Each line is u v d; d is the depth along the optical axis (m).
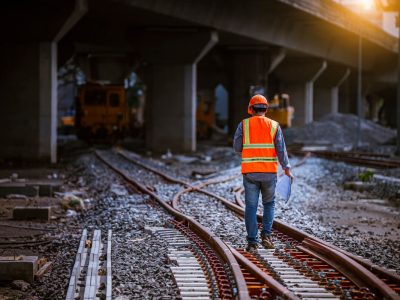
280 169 33.50
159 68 54.81
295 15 59.34
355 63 97.00
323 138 65.50
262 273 10.48
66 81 104.50
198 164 42.56
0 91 41.28
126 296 10.14
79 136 61.09
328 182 30.31
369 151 52.66
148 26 53.03
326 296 9.71
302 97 87.00
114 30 55.94
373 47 87.81
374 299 9.66
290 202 22.38
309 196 24.55
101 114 60.62
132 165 36.59
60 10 39.50
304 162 41.62
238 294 9.34
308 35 70.75
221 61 70.81
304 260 12.20
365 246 14.41
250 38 61.31
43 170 34.88
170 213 18.42
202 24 51.31
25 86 41.22
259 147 13.02
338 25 66.50
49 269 12.02
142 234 15.41
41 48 41.00
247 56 69.62
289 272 11.10
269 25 60.81
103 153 45.12
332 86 99.25
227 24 54.28
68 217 18.94
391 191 25.97
